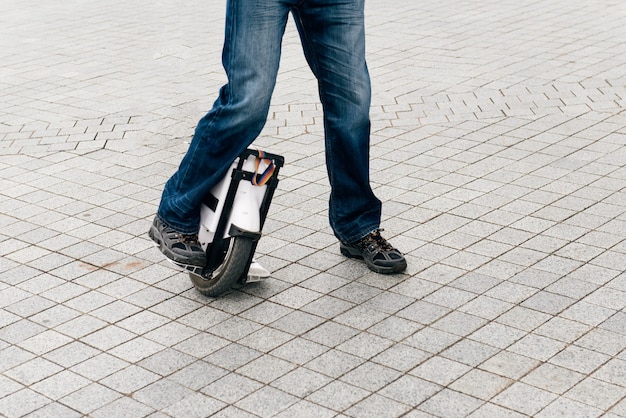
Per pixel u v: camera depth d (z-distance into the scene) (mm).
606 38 10094
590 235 5340
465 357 4125
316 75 4836
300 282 4918
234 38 4441
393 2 12617
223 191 4570
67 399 3914
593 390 3842
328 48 4703
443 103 8023
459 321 4445
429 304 4621
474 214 5688
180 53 10164
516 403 3766
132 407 3836
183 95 8586
